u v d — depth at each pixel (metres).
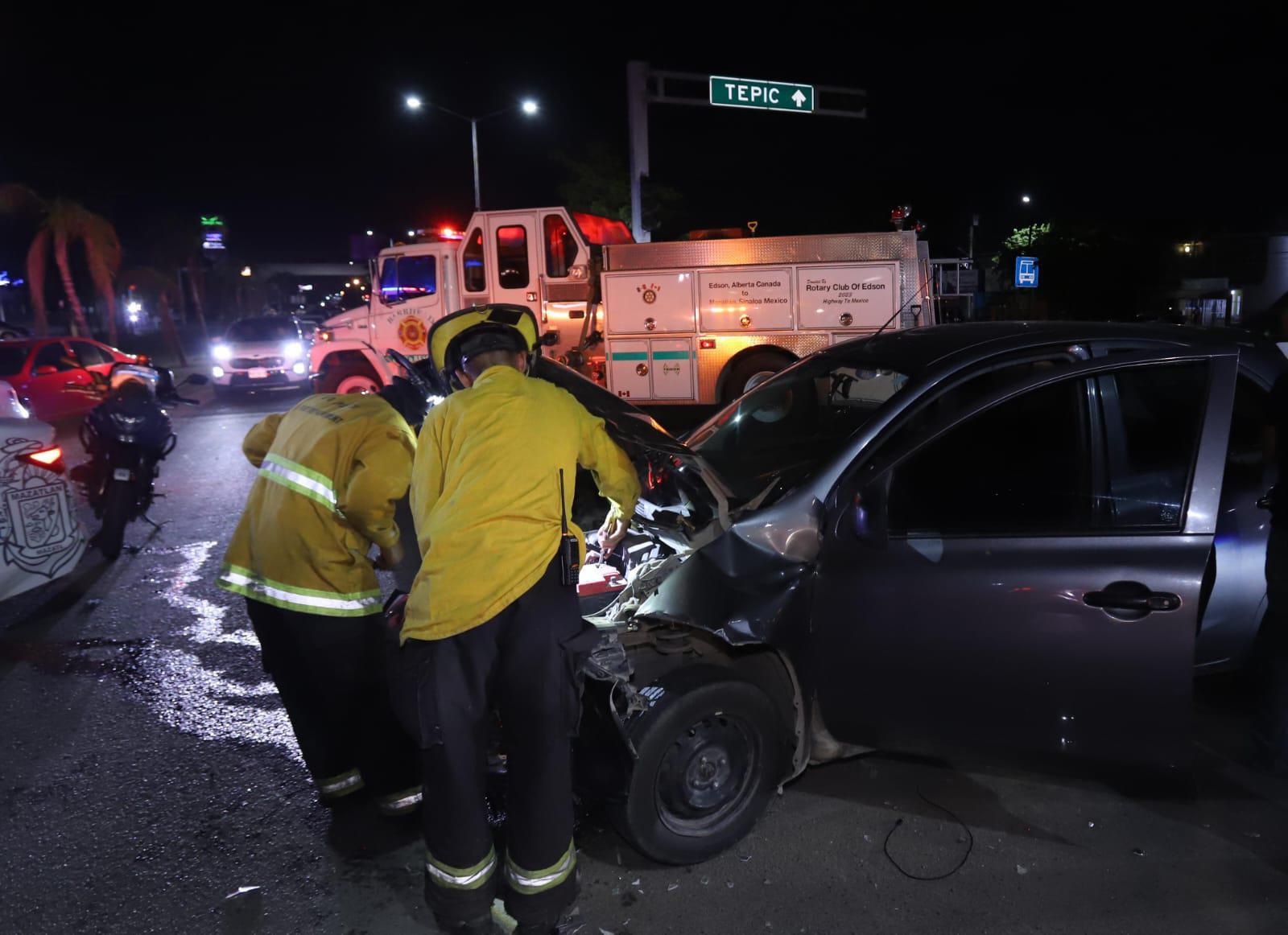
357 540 3.08
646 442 3.04
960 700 3.01
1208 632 3.31
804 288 10.79
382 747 3.23
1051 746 3.02
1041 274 39.06
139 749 3.91
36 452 5.32
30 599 5.85
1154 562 2.90
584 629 2.59
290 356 17.67
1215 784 3.38
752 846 3.09
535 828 2.53
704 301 10.98
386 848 3.18
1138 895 2.81
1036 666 2.95
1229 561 3.30
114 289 30.61
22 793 3.56
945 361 3.26
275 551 3.03
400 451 2.96
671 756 2.91
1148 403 3.11
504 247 12.45
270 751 3.88
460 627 2.44
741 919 2.74
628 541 3.79
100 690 4.51
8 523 5.16
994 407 3.12
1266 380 3.35
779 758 3.12
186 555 6.80
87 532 7.52
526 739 2.51
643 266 11.10
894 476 3.06
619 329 11.23
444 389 3.97
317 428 3.02
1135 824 3.17
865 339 3.95
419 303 12.91
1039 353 3.28
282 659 3.15
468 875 2.53
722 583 2.98
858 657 3.02
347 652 3.08
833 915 2.75
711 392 11.15
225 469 10.23
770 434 3.93
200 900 2.91
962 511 3.06
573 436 2.66
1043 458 3.10
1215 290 40.06
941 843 3.09
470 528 2.48
